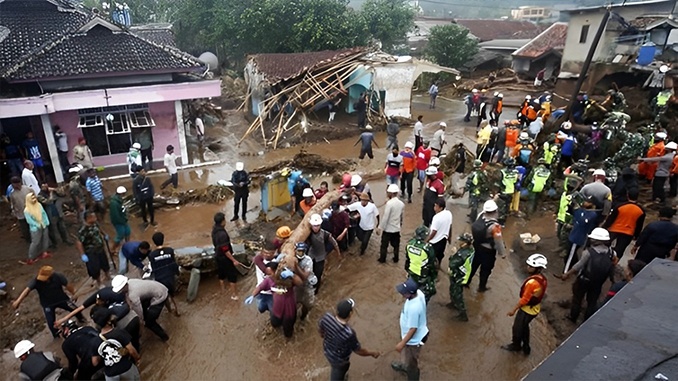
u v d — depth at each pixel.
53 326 7.63
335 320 5.84
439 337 7.72
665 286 3.48
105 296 6.87
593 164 13.80
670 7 21.91
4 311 8.66
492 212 8.41
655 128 15.13
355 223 10.48
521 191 12.63
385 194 14.27
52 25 18.80
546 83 31.14
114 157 17.05
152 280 7.66
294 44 32.06
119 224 10.34
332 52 26.00
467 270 7.74
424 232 7.45
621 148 13.30
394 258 10.10
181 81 17.27
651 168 12.93
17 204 10.70
